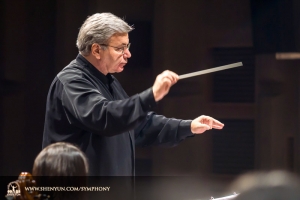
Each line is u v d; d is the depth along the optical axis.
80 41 5.59
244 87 11.27
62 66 11.09
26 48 11.08
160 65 11.21
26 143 11.16
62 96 5.36
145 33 11.20
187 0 11.12
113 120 4.78
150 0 11.12
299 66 10.98
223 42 11.20
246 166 11.29
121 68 5.67
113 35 5.45
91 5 11.00
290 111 11.09
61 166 4.20
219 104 11.34
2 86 11.05
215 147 11.39
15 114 11.12
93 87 5.34
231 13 11.11
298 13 10.82
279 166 11.16
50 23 11.02
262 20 11.05
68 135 5.46
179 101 11.24
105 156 5.41
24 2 10.98
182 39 11.20
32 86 11.11
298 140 11.06
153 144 6.22
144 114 4.72
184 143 11.23
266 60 11.12
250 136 11.30
